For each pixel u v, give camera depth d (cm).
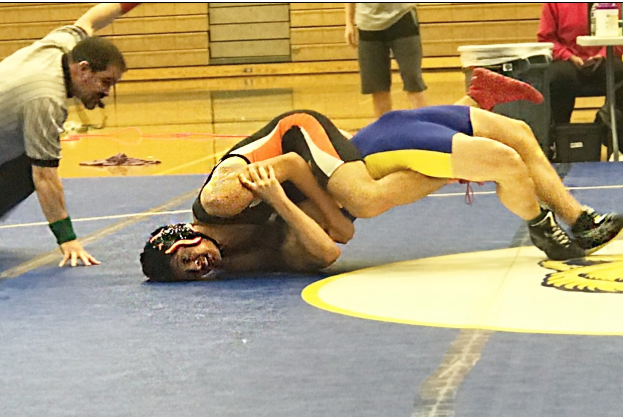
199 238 474
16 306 443
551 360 322
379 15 1001
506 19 1945
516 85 516
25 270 524
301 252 486
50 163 512
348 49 2047
